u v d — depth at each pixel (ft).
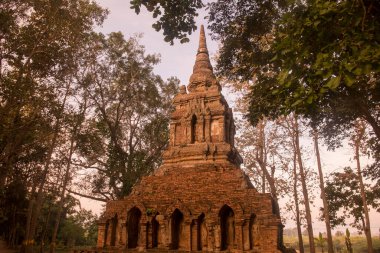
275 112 49.34
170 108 104.68
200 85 69.00
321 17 23.50
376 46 20.94
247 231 47.21
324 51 24.02
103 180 100.01
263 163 100.48
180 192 53.88
